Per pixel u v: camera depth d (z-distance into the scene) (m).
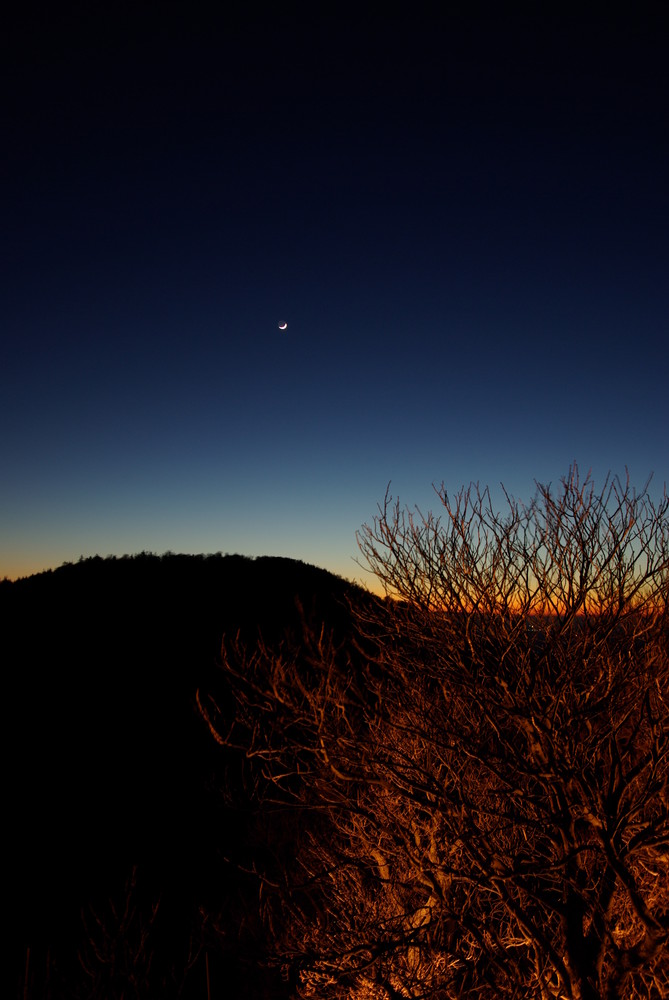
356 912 5.80
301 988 6.28
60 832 14.45
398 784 5.35
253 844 11.19
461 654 4.76
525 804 5.26
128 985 7.60
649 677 4.45
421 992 5.07
